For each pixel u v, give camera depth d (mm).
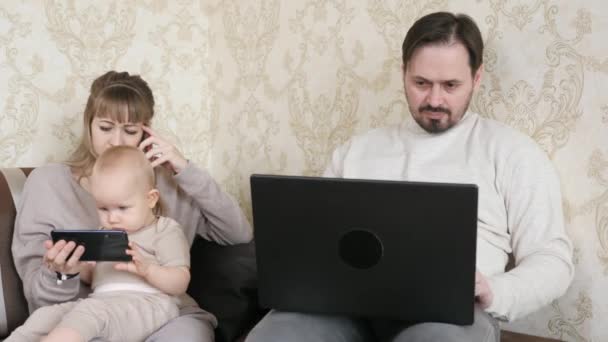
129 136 1505
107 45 1896
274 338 1084
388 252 996
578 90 1452
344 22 1831
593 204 1458
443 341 983
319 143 1938
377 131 1551
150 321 1261
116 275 1324
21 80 1699
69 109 1817
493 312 1132
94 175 1323
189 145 2195
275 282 1101
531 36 1512
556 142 1503
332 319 1184
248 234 1703
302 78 1955
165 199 1607
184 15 2125
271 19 2012
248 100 2117
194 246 1680
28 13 1696
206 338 1288
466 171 1359
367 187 966
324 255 1038
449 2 1628
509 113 1571
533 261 1226
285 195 1016
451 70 1316
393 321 1223
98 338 1175
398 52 1727
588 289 1479
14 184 1500
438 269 981
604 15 1395
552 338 1525
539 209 1291
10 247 1443
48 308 1249
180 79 2137
